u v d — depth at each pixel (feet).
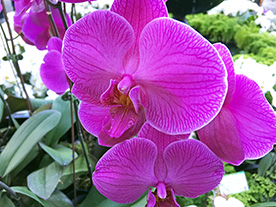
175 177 0.70
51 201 1.09
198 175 0.68
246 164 1.44
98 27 0.57
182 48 0.53
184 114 0.58
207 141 0.65
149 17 0.56
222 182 1.08
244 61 1.30
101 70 0.62
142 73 0.59
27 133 1.13
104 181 0.68
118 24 0.56
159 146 0.67
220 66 0.51
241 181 1.09
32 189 1.04
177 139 0.66
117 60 0.60
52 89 1.05
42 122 1.16
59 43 0.97
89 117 0.75
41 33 1.09
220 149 0.64
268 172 1.36
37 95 1.69
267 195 1.29
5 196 1.02
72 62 0.60
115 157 0.66
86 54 0.59
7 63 1.48
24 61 1.53
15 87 1.60
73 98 0.99
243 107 0.61
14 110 1.56
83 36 0.58
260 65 1.27
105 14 0.55
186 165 0.68
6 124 1.56
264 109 0.60
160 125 0.61
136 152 0.67
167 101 0.59
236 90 0.61
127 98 0.62
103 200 1.05
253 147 0.64
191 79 0.54
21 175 1.31
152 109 0.61
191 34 0.52
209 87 0.53
